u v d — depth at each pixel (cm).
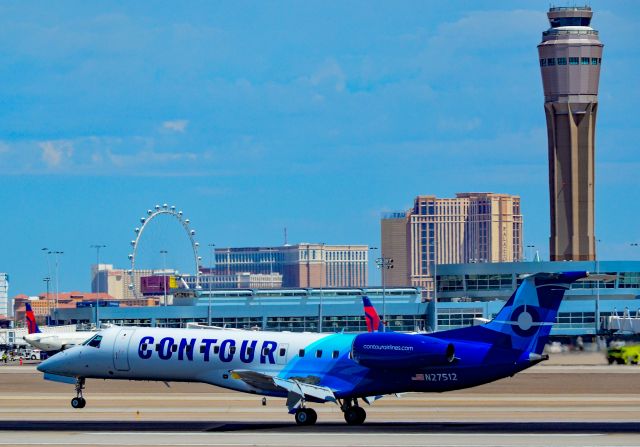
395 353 17538
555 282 17388
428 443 15225
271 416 19550
